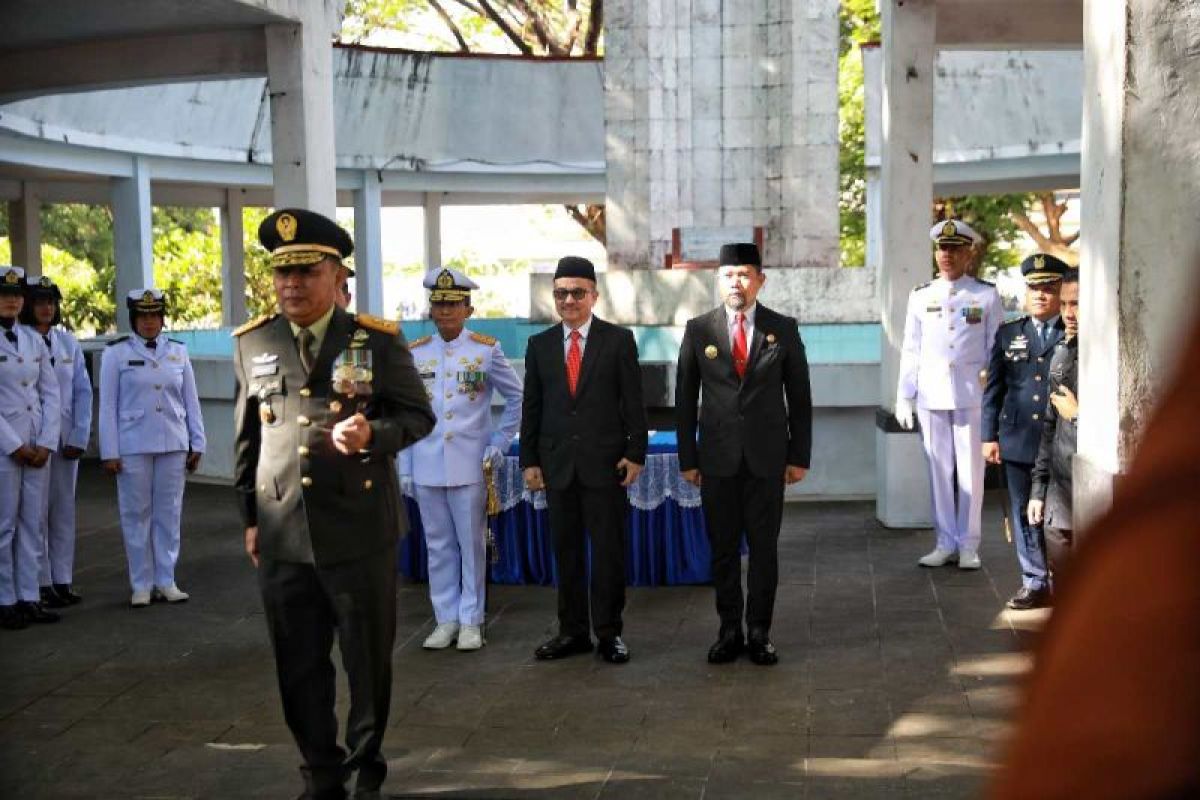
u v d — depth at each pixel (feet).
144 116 56.24
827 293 48.39
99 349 51.60
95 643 24.99
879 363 39.22
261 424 16.01
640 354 43.62
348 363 15.62
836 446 39.96
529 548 29.48
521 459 23.67
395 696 21.17
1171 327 2.27
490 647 24.16
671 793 16.60
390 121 64.23
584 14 88.79
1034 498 24.08
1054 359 23.66
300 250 15.62
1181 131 16.37
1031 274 25.55
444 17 89.86
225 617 27.02
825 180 49.67
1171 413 2.19
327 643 16.14
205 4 29.73
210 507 40.47
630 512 29.37
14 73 35.70
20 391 26.18
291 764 18.11
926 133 34.04
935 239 30.12
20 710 20.80
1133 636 2.14
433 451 23.77
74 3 30.09
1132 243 16.55
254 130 62.49
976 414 29.58
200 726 19.89
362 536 15.69
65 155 54.13
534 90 66.44
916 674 21.76
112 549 34.45
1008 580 28.66
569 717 19.94
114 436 27.61
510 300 147.13
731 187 50.29
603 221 92.84
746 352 22.63
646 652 23.65
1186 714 2.10
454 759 18.12
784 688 21.18
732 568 22.88
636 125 50.29
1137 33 16.40
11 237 64.90
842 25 83.92
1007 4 34.60
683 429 23.11
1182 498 2.15
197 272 99.60
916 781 16.80
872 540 33.37
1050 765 2.19
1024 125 61.16
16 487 26.16
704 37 50.03
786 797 16.37
